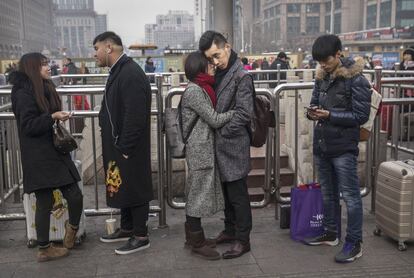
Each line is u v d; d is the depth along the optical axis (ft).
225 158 13.12
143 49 80.12
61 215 14.52
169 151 14.43
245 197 13.65
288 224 15.84
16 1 398.01
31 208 14.39
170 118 13.61
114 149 13.57
